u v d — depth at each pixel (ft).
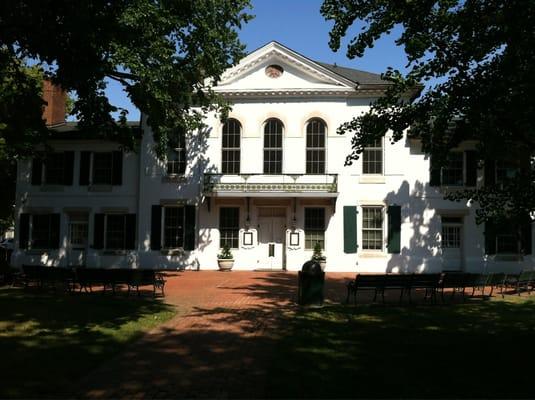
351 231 83.30
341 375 22.94
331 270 83.15
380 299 51.13
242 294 53.78
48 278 53.31
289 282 66.33
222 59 70.44
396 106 39.32
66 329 32.99
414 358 26.14
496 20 30.86
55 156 90.48
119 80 59.16
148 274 50.26
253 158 85.66
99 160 89.56
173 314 40.22
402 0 35.12
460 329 34.71
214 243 85.20
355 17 37.78
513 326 35.99
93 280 50.75
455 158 82.69
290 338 31.17
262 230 85.71
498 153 36.76
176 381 22.50
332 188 81.35
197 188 86.07
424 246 82.38
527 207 33.19
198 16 64.28
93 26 39.55
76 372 23.41
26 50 47.98
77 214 89.20
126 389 21.34
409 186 83.15
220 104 77.97
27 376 22.49
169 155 86.94
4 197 97.66
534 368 24.20
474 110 33.96
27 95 56.90
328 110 85.15
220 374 23.59
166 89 59.88
